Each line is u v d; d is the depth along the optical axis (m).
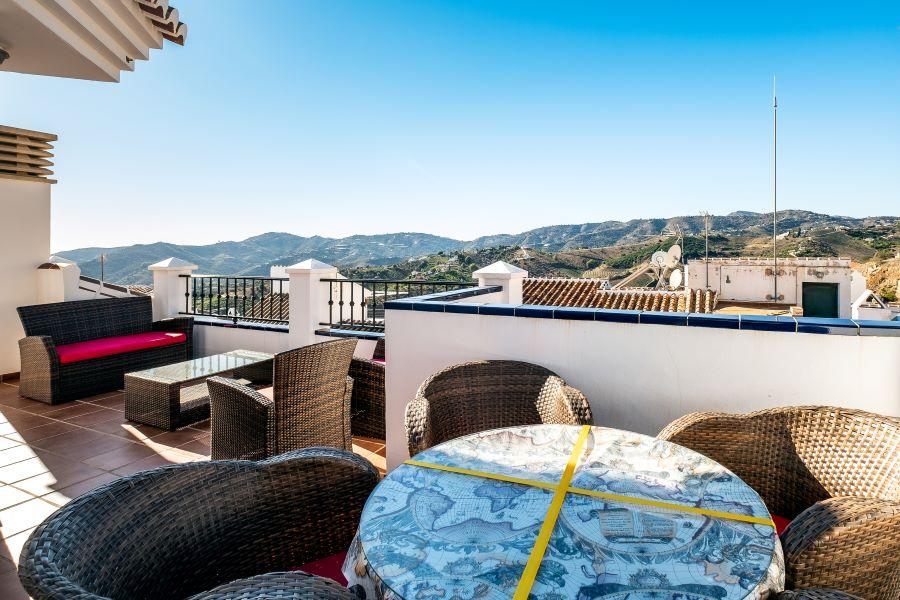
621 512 1.20
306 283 5.64
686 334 2.49
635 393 2.61
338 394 3.21
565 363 2.76
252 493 1.42
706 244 23.44
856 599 0.96
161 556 1.20
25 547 0.89
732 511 1.20
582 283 16.72
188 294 6.86
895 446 1.61
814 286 21.80
